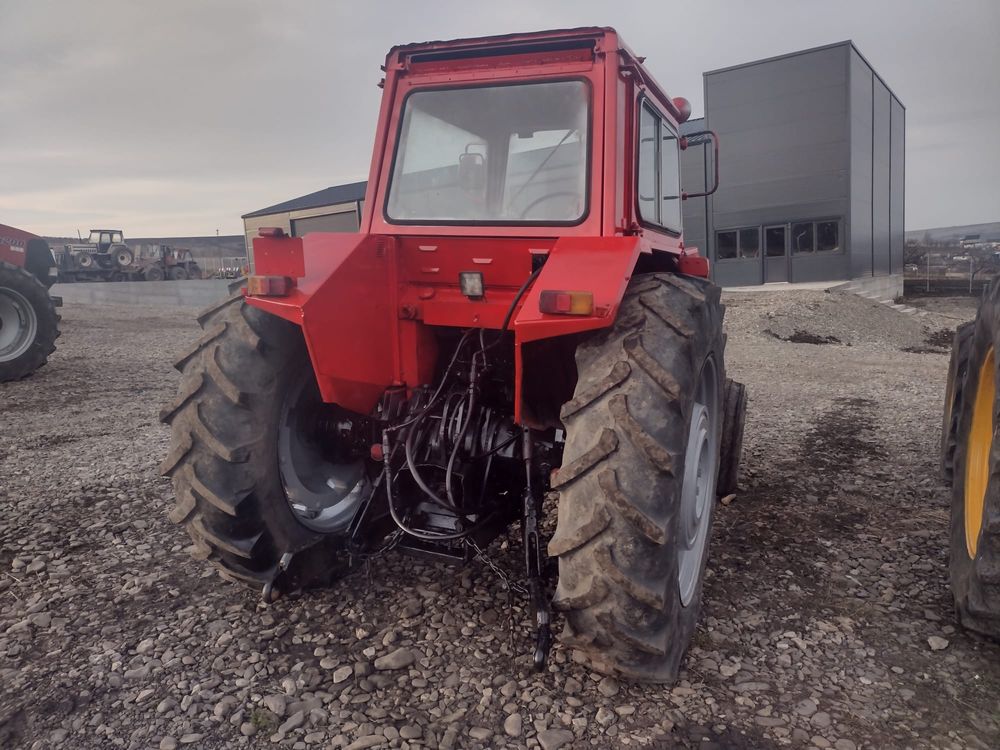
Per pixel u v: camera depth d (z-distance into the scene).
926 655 2.52
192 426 2.53
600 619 2.09
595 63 2.69
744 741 2.06
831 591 3.02
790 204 23.12
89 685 2.31
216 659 2.45
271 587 2.67
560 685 2.31
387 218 2.96
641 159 3.02
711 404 2.96
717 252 24.78
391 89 2.99
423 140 2.94
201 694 2.26
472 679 2.34
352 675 2.36
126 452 5.13
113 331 13.56
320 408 3.01
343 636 2.60
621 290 2.15
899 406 7.23
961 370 4.07
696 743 2.04
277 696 2.24
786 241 23.38
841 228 22.41
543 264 2.59
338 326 2.52
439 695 2.26
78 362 9.55
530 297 2.22
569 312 2.06
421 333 2.89
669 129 3.58
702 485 2.93
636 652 2.15
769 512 3.95
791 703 2.24
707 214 24.72
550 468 2.83
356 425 3.03
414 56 2.95
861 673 2.41
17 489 4.27
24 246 9.84
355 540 2.88
